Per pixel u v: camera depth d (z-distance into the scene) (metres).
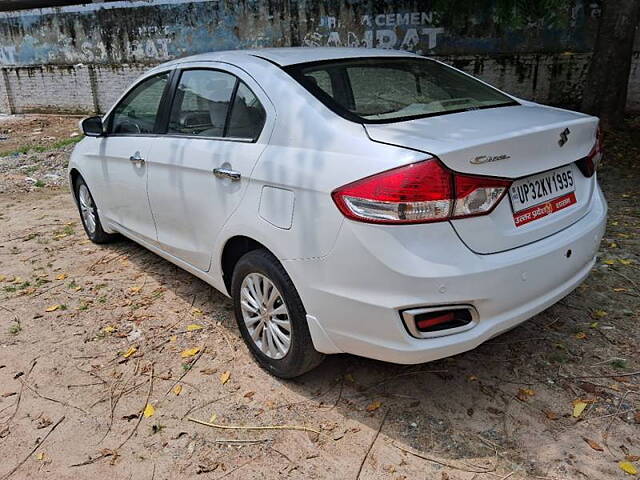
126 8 11.74
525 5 7.09
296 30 10.62
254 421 2.78
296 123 2.75
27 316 3.92
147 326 3.72
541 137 2.52
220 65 3.38
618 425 2.61
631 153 7.24
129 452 2.62
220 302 4.00
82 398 3.02
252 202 2.87
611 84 7.93
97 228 5.09
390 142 2.40
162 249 3.99
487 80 9.73
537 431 2.60
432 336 2.38
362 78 3.08
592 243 2.87
